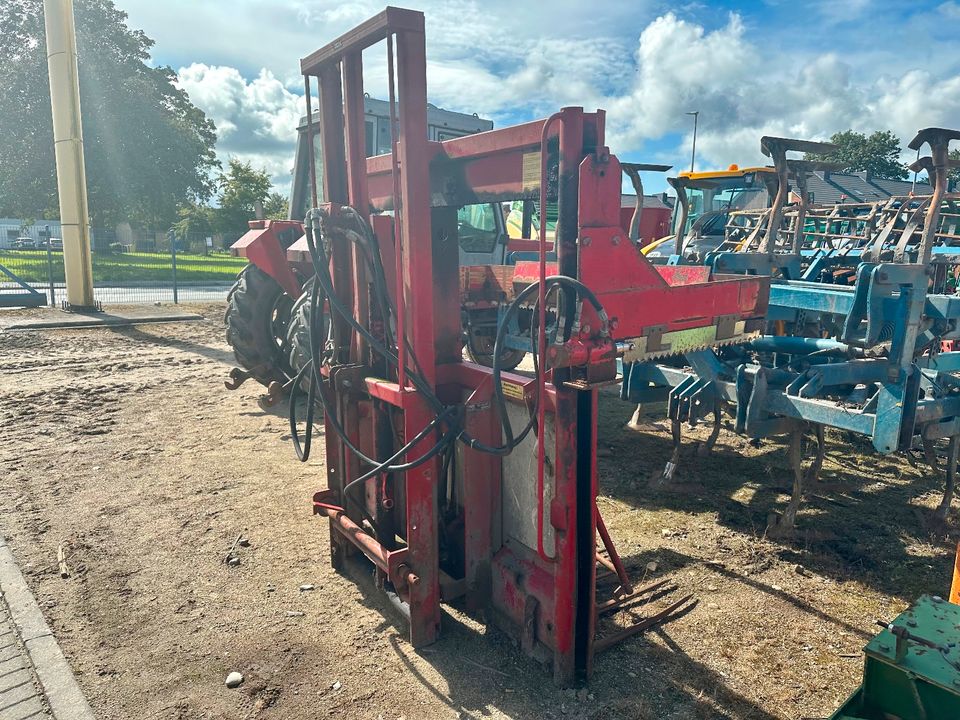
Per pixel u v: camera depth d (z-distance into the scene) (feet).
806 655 8.97
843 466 16.06
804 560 11.52
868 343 11.23
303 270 19.29
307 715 7.83
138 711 7.91
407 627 9.59
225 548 11.89
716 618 9.82
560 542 8.00
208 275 77.92
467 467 9.01
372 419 9.96
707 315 9.32
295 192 24.48
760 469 15.76
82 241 42.42
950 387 12.90
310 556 11.64
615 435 18.35
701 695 8.19
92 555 11.59
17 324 36.50
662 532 12.57
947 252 21.25
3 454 16.61
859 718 5.79
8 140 101.35
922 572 11.13
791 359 15.64
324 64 9.48
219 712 7.89
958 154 20.56
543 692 8.24
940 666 5.55
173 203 117.39
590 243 7.58
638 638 9.35
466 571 9.37
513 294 19.88
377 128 22.20
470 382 9.30
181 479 15.08
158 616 9.82
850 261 21.53
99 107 100.12
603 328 7.64
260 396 22.33
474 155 8.42
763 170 22.76
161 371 26.45
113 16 108.06
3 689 8.20
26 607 9.87
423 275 8.43
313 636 9.36
